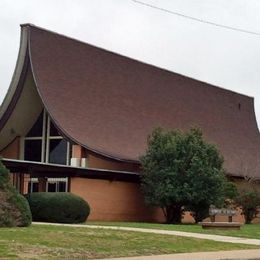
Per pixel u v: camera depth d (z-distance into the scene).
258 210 41.97
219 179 34.94
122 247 17.09
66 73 39.91
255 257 16.53
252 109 59.06
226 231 25.56
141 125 42.94
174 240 19.69
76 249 15.95
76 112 39.12
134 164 38.50
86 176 34.69
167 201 34.88
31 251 14.98
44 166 32.62
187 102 49.03
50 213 28.67
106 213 35.59
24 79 38.59
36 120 41.75
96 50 42.91
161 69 48.06
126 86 43.97
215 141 49.00
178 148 35.06
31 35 38.34
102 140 39.19
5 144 43.09
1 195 21.69
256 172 49.53
